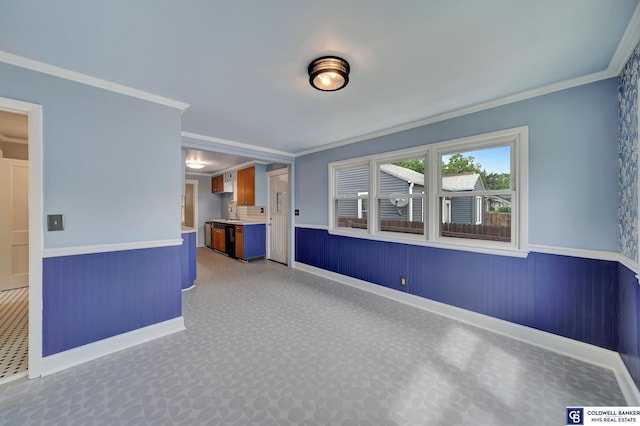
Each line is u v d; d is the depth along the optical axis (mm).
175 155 2480
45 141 1840
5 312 2848
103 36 1515
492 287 2510
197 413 1478
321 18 1367
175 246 2490
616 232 1890
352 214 4023
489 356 2049
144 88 2188
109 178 2117
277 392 1646
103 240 2088
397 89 2203
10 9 1273
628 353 1685
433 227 2936
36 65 1785
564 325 2107
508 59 1757
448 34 1502
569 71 1909
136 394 1623
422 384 1721
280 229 5578
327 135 3637
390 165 3484
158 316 2375
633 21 1367
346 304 3160
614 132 1890
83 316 1993
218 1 1240
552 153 2148
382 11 1315
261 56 1729
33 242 1802
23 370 1846
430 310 2977
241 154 4148
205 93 2281
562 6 1277
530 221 2266
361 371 1856
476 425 1400
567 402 1561
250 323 2633
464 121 2660
